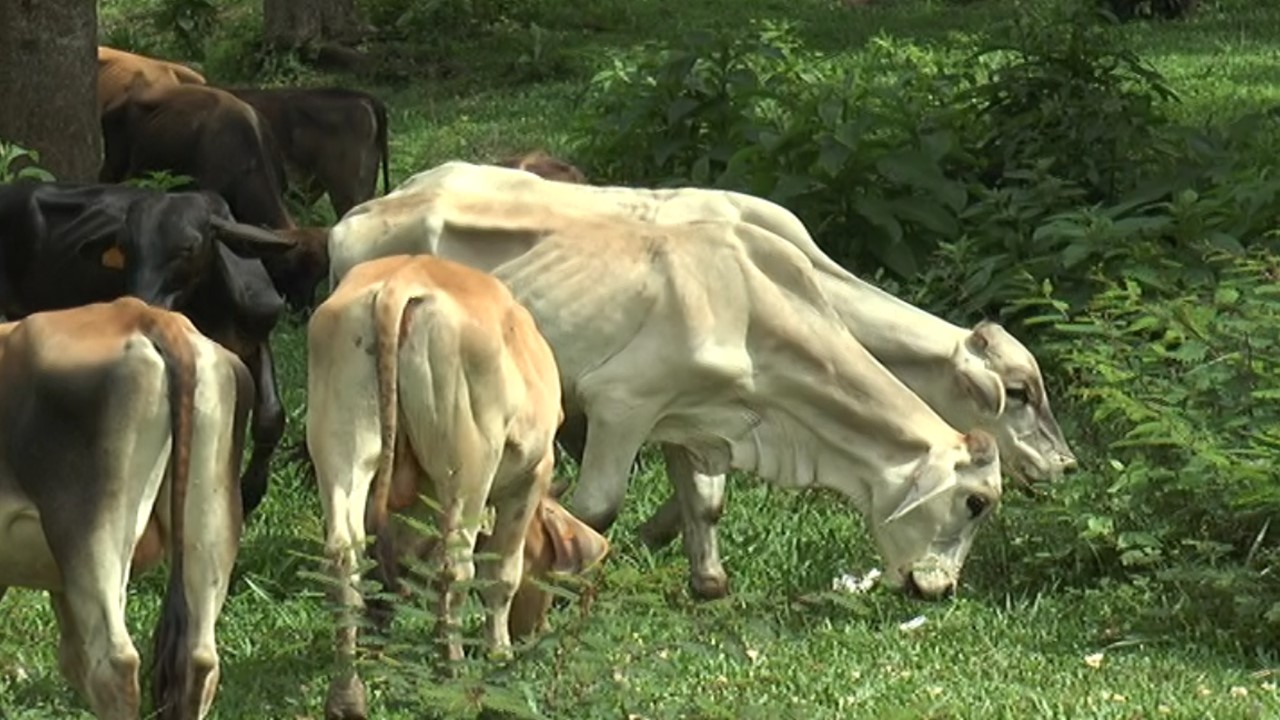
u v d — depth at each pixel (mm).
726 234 16234
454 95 37625
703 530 16516
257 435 17516
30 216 18656
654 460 19297
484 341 13508
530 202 16438
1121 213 22688
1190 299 18422
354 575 13086
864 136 22719
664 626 15172
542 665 13281
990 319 21641
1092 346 19594
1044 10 29703
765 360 16172
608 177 25953
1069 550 16828
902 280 22516
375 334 13273
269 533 17172
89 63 25703
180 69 27875
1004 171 24328
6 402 12227
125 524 12094
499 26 41688
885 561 16453
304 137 27969
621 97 26203
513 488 14250
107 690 12055
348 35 40250
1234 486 16469
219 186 26219
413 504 13914
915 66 30797
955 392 17156
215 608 12469
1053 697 14250
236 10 43906
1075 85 24656
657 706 13383
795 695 14266
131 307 12336
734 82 25500
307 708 13898
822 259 16922
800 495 18438
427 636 14422
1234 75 36500
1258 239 21531
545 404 14211
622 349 15977
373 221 16422
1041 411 17312
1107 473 17281
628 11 43281
